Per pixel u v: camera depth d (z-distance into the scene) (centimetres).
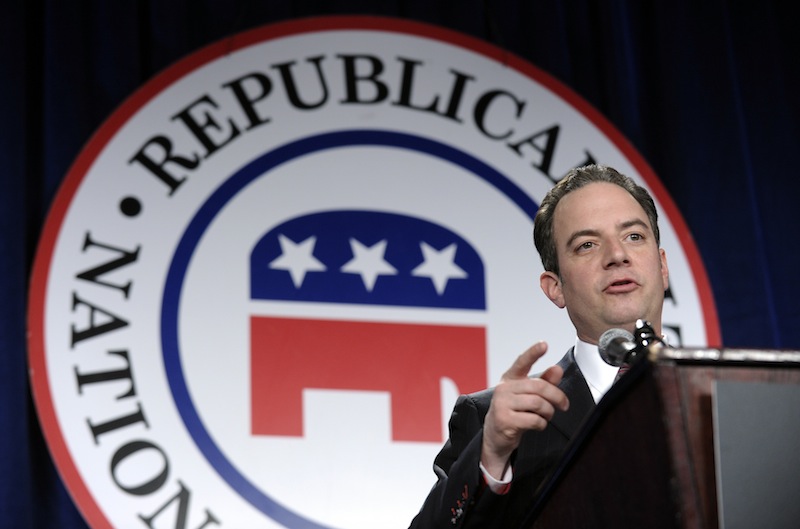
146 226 548
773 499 207
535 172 599
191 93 575
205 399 529
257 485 522
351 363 549
